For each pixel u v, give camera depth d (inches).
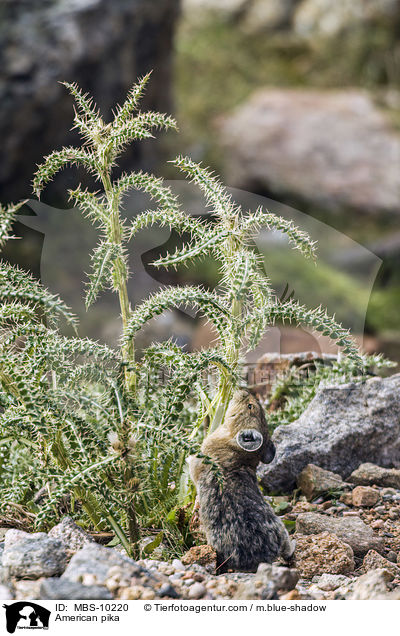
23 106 171.8
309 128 261.4
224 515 71.1
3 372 70.2
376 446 84.1
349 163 254.2
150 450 71.3
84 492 71.6
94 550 67.8
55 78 173.9
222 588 67.7
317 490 81.0
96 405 69.4
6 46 170.4
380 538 75.4
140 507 72.3
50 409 69.0
